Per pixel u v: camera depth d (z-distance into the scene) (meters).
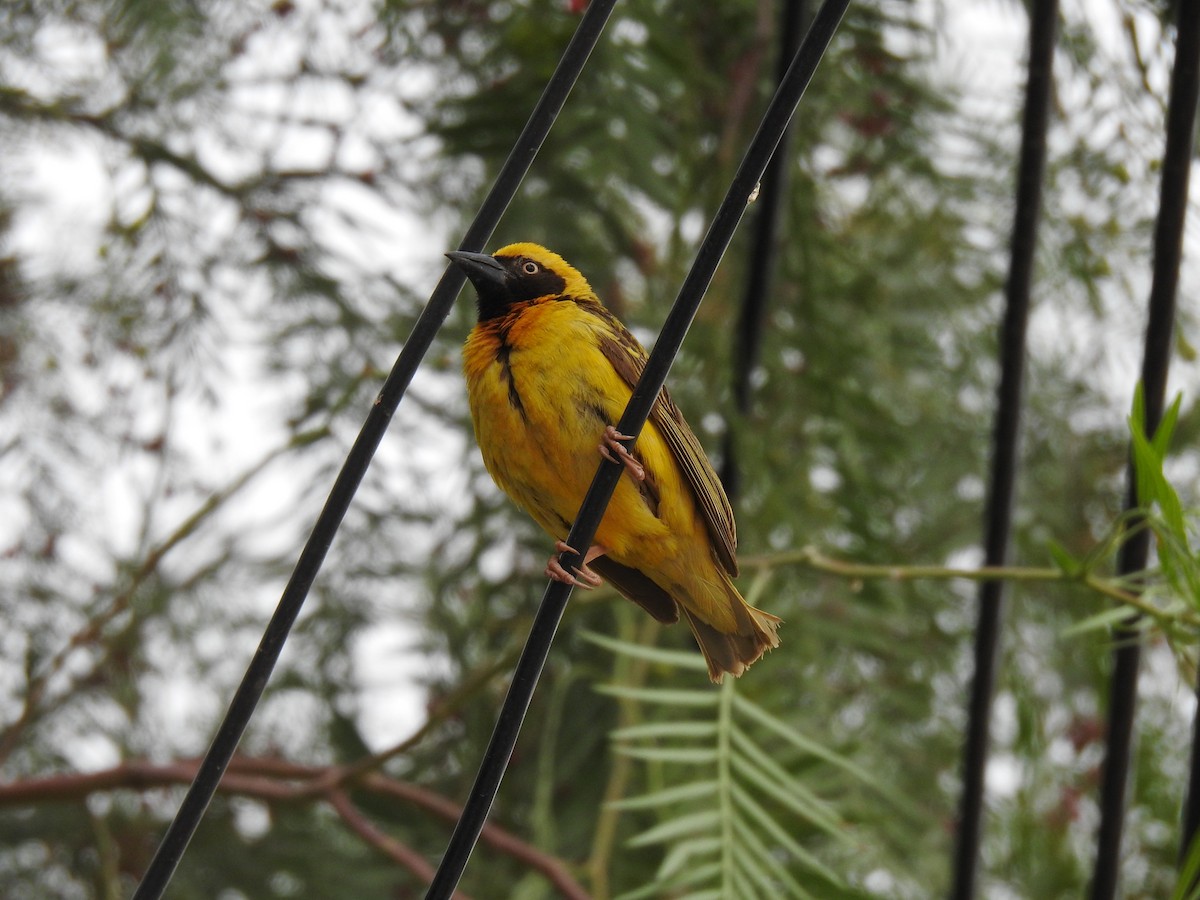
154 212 9.59
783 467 8.89
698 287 4.90
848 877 8.12
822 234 9.05
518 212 8.98
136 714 9.94
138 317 9.69
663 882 6.58
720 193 8.56
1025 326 6.45
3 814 9.73
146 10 9.02
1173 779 9.57
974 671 6.40
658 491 6.41
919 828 8.73
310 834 9.70
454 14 9.02
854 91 9.01
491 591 9.20
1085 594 9.44
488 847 8.73
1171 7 7.82
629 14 8.68
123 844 9.73
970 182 9.58
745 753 7.16
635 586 6.92
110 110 9.66
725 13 8.98
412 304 9.77
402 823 9.48
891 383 9.58
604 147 8.64
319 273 9.70
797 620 8.52
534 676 4.89
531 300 6.71
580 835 8.44
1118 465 9.90
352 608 9.71
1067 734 9.53
